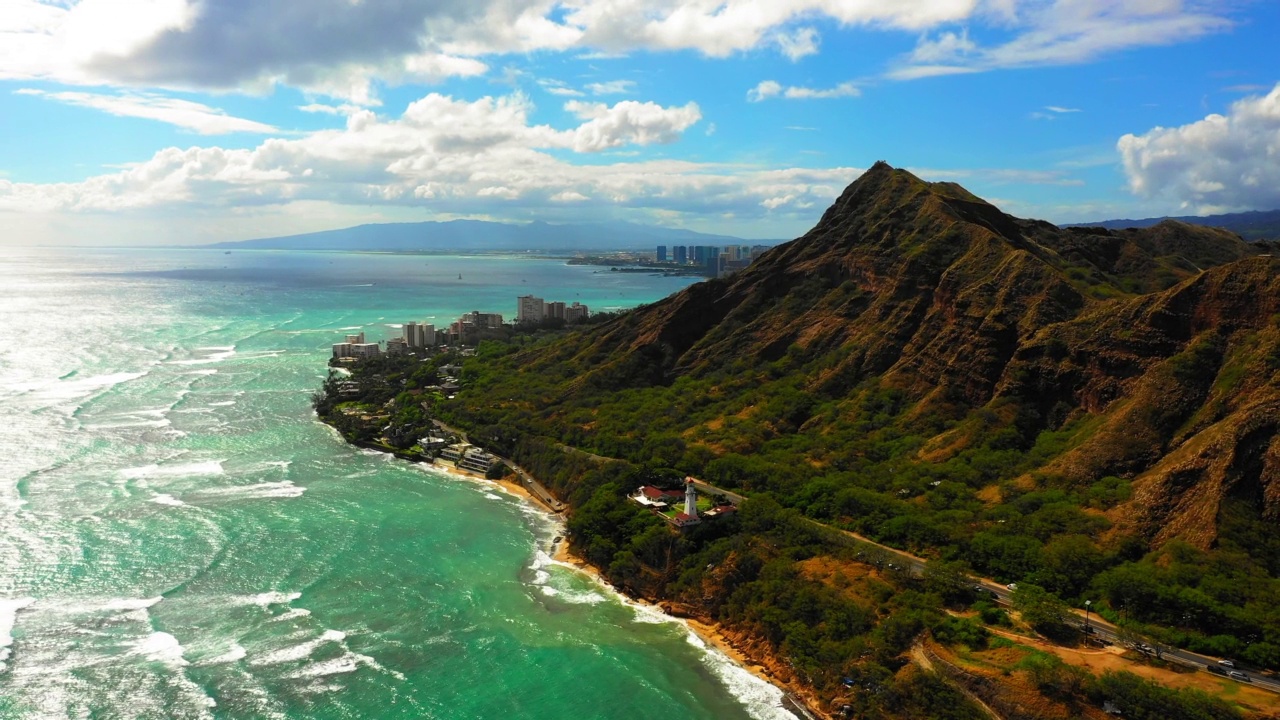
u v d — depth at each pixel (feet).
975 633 307.58
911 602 333.21
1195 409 414.41
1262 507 335.88
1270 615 285.02
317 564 411.75
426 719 289.74
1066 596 334.44
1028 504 400.06
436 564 420.36
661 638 356.18
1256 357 401.29
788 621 342.85
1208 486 348.38
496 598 386.11
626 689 315.99
